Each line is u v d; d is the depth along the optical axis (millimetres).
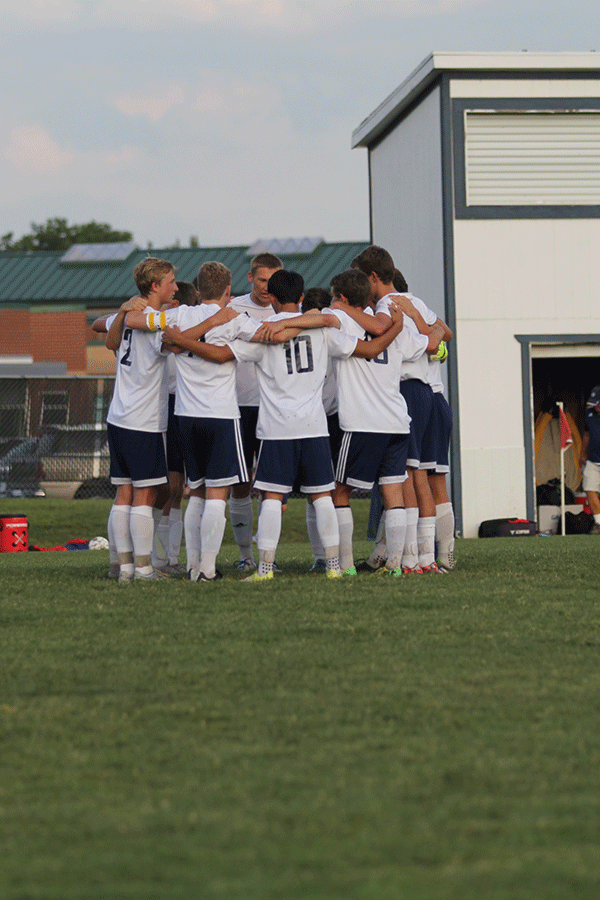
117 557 23828
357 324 22188
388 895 6699
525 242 55531
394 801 8430
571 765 9305
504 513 54969
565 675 12766
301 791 8672
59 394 70812
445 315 55281
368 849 7469
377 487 25797
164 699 11750
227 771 9211
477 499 54781
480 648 14461
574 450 65438
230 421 21844
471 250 55125
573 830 7820
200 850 7473
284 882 6914
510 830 7820
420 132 58125
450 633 15578
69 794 8672
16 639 15352
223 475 21938
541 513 56938
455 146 54688
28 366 93375
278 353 21500
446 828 7855
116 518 22719
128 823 8000
